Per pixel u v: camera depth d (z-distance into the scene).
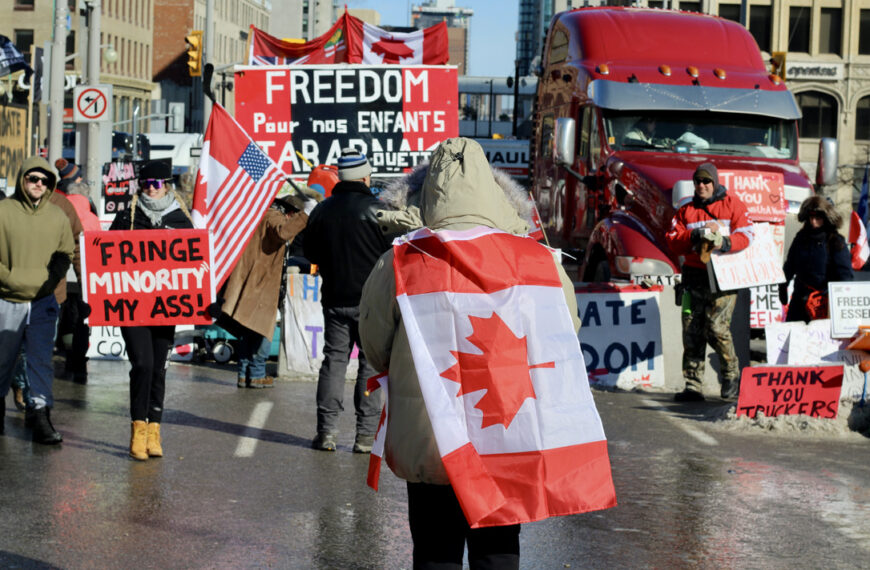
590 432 3.67
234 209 8.58
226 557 5.52
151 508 6.37
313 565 5.42
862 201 24.25
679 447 8.35
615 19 16.28
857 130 62.84
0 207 7.72
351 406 10.01
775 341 9.67
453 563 3.81
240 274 8.86
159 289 7.55
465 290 3.67
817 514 6.51
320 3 107.94
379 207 7.86
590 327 11.66
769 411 9.20
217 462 7.57
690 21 16.33
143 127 96.56
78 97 19.64
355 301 7.89
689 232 10.34
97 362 12.35
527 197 4.14
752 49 16.16
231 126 8.61
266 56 16.12
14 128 28.03
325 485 6.99
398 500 6.66
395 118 14.21
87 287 7.49
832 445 8.54
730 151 14.96
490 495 3.56
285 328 11.50
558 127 15.09
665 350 11.72
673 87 15.15
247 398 10.21
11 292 7.75
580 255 15.84
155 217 7.73
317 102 14.23
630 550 5.76
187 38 24.97
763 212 13.15
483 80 49.41
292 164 14.26
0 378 7.84
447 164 3.83
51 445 7.95
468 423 3.60
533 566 5.48
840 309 9.65
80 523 6.03
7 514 6.15
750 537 6.02
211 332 12.66
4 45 29.30
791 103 15.34
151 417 7.66
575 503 3.60
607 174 14.70
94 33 22.97
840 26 62.44
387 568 5.39
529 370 3.64
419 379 3.62
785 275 10.80
